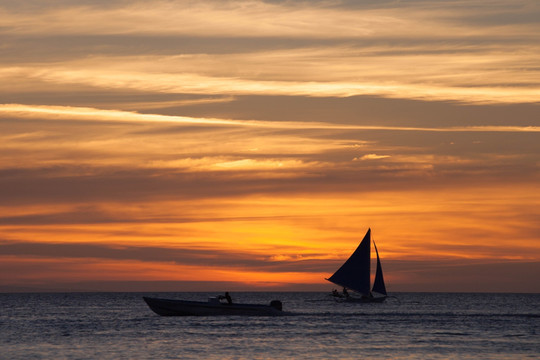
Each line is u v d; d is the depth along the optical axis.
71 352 135.75
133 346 144.62
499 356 129.38
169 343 149.25
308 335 165.25
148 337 161.25
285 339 156.38
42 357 129.38
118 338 159.88
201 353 134.25
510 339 156.62
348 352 135.38
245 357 129.25
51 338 161.75
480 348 140.38
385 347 142.25
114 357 129.25
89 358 127.94
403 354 132.25
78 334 171.12
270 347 142.50
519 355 130.62
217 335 164.75
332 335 165.50
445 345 145.38
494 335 166.12
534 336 163.62
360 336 163.50
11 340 157.75
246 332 171.75
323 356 130.25
